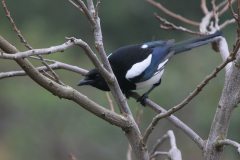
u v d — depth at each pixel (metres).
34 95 14.23
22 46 17.20
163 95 14.37
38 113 13.99
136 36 23.12
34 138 13.84
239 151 3.33
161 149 13.69
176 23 22.61
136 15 22.69
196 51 16.72
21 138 13.86
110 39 23.16
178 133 14.19
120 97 4.11
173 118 4.50
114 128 14.02
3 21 20.73
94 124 14.02
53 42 18.27
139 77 6.70
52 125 13.99
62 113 14.02
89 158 13.50
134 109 13.58
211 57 15.84
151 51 7.08
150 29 23.06
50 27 21.47
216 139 4.00
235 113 12.53
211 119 13.40
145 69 6.78
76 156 13.70
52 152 13.82
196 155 13.78
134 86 6.84
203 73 15.34
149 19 22.88
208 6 22.19
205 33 6.72
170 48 7.39
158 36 22.94
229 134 12.62
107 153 13.78
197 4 22.22
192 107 13.97
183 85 14.94
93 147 13.76
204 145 4.15
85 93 14.85
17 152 13.78
